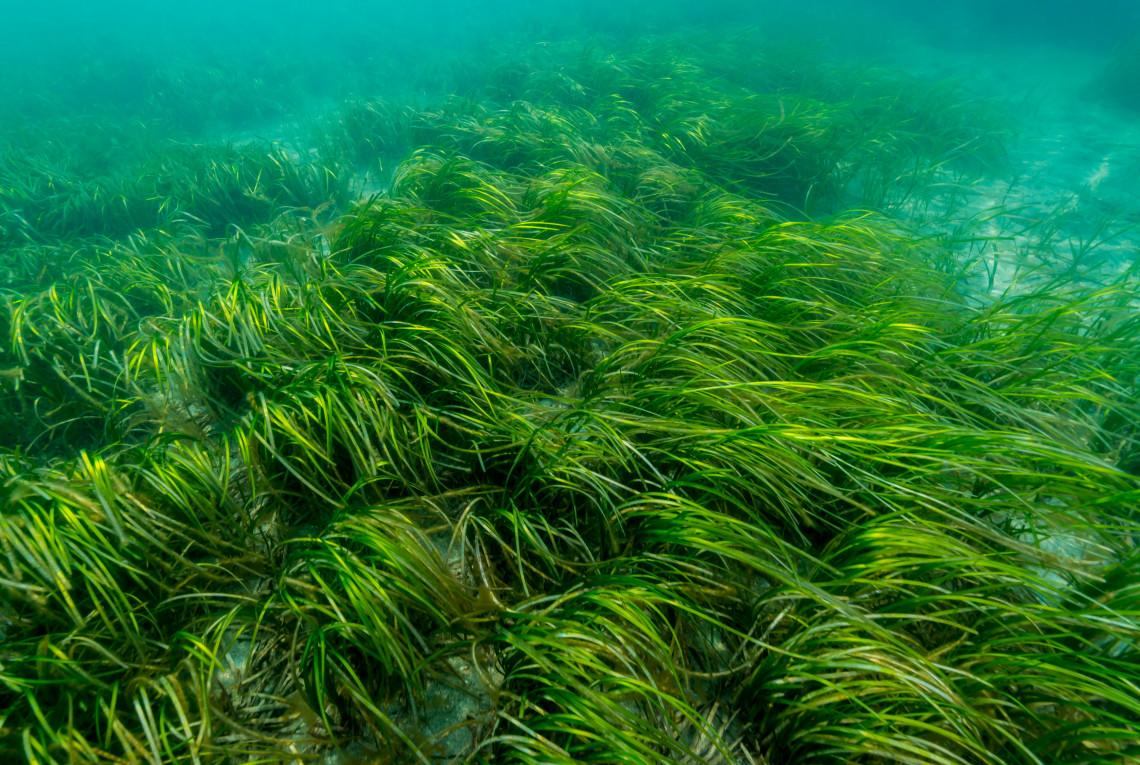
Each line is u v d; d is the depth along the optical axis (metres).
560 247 3.82
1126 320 3.72
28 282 4.82
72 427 3.23
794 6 16.73
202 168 6.62
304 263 4.22
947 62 13.55
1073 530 2.10
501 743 1.82
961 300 4.23
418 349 2.90
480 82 11.02
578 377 3.53
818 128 6.62
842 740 1.62
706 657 2.11
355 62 14.70
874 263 4.16
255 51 15.57
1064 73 11.98
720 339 2.98
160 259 4.79
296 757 1.69
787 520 2.43
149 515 2.12
